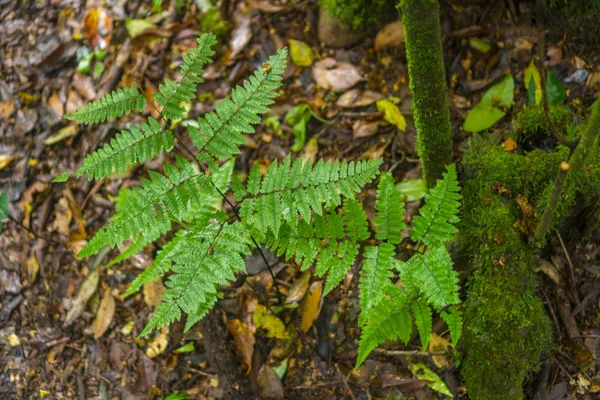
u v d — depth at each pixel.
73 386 1.12
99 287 1.17
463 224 1.02
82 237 1.21
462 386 1.02
